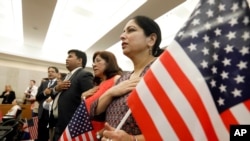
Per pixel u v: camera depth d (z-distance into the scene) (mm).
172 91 749
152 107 764
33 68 9336
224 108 682
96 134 1163
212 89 706
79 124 1201
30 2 4703
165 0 4043
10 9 6246
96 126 1185
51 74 4234
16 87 8992
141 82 814
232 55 706
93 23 6254
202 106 702
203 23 772
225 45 721
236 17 731
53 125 2551
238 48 703
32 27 6359
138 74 1089
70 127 1205
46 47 9031
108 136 794
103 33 6133
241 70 686
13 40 8625
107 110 1096
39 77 9383
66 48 9133
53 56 9219
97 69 1960
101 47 7480
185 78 741
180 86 741
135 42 1070
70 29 6984
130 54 1105
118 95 1049
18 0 5504
